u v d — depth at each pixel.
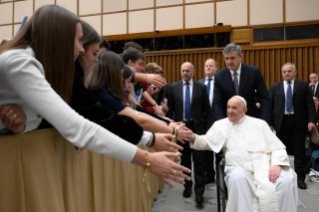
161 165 0.84
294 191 2.24
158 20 8.08
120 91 1.48
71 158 1.14
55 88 0.90
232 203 2.15
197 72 7.82
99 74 1.47
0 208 0.82
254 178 2.35
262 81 2.97
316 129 3.74
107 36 8.37
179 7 7.91
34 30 0.89
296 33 7.13
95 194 1.44
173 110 3.66
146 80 1.94
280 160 2.37
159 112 2.69
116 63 1.49
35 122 0.92
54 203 0.98
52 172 0.99
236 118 2.61
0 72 0.76
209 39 7.70
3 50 0.87
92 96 1.04
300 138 3.75
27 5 9.19
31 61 0.76
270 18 7.30
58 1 8.91
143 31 8.20
